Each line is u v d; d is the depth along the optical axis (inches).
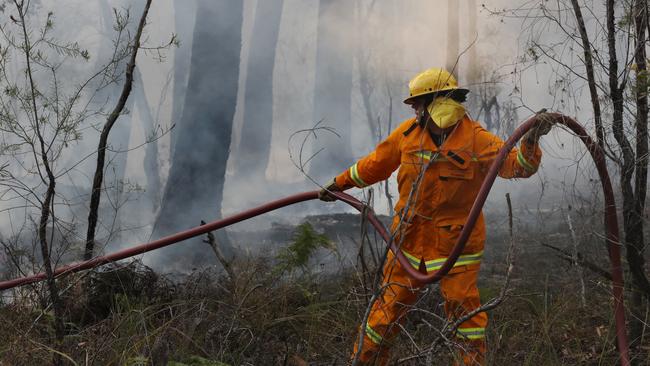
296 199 177.5
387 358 163.2
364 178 168.2
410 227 159.3
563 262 255.3
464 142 156.2
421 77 160.2
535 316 195.2
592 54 160.7
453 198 155.9
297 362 172.4
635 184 164.1
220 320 183.3
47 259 159.6
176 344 166.7
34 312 181.2
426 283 142.4
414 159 158.9
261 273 231.8
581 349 178.2
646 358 167.6
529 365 160.6
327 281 246.1
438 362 156.6
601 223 186.2
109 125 217.5
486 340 162.2
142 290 208.7
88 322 199.8
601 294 210.8
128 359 145.9
